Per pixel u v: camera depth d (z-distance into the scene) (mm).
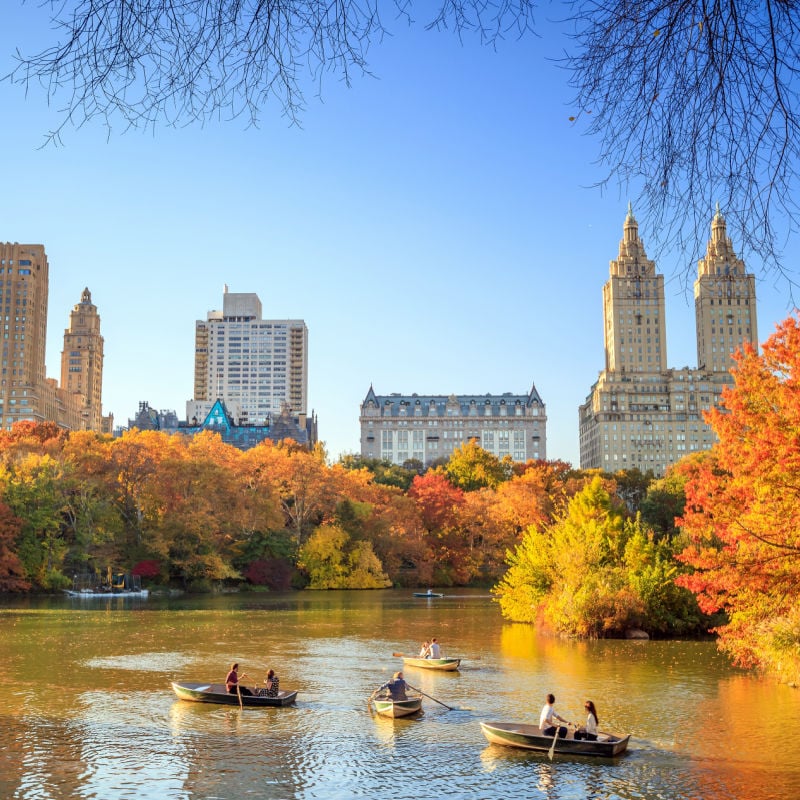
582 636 54062
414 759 24906
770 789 22188
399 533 121500
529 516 127875
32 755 24891
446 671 40594
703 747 26328
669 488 124312
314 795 21656
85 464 96625
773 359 33719
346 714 30672
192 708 31359
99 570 91312
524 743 25922
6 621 62406
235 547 105062
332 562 111500
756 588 32219
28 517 87312
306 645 50250
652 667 41781
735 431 34281
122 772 23344
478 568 129000
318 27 5363
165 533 96625
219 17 5262
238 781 22688
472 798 21547
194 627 59531
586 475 159000
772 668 39375
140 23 5039
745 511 33312
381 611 74875
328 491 118375
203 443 122500
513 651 47844
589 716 26344
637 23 5453
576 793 21906
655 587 54281
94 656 44719
